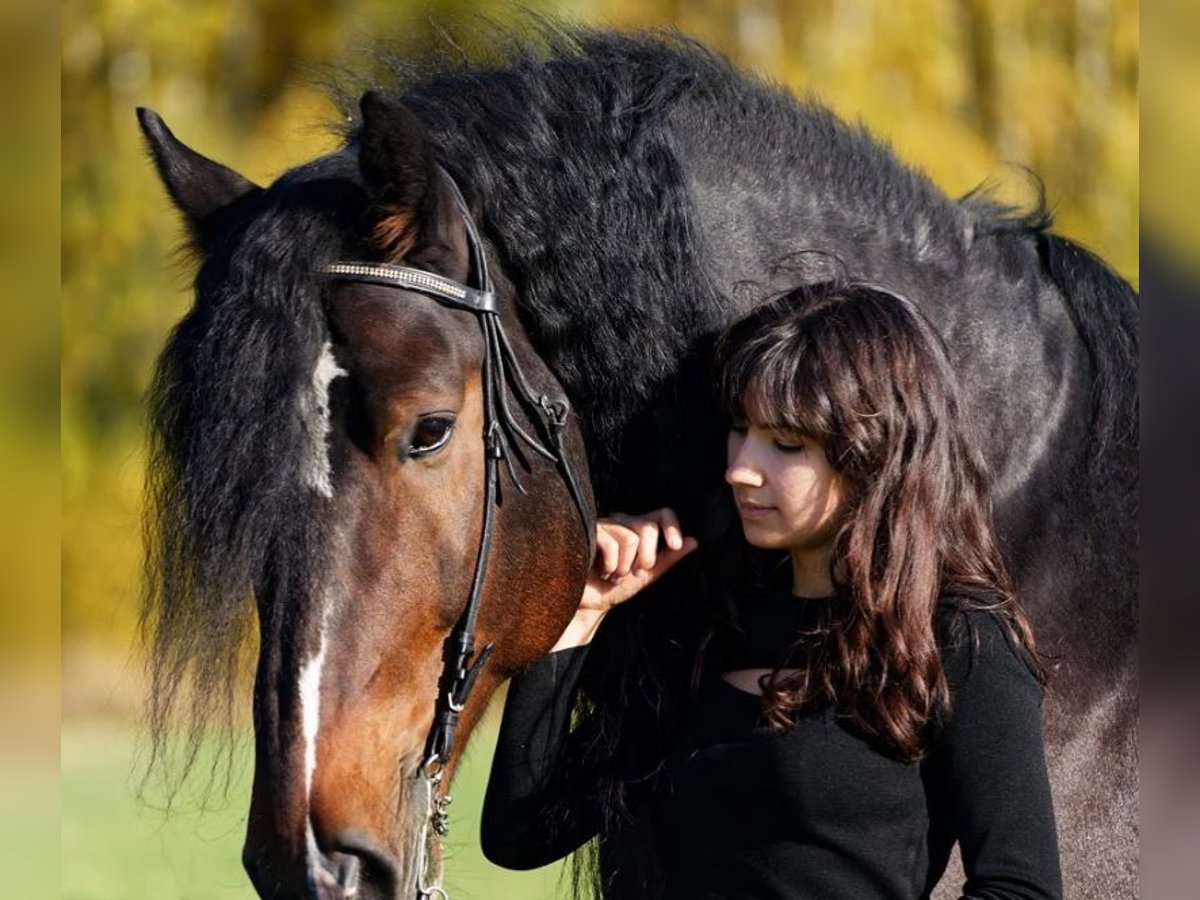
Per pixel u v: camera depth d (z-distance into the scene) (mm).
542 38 5754
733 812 4586
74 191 23672
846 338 4570
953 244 5742
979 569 4605
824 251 5500
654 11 22703
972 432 4895
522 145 5051
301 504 4281
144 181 23531
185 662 4316
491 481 4648
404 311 4504
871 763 4473
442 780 4699
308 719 4230
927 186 5895
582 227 5027
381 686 4371
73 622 21266
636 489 5234
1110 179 25484
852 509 4566
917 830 4484
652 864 5168
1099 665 5516
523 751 5180
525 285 4980
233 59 23984
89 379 23078
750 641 4824
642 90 5387
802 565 4785
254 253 4488
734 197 5492
